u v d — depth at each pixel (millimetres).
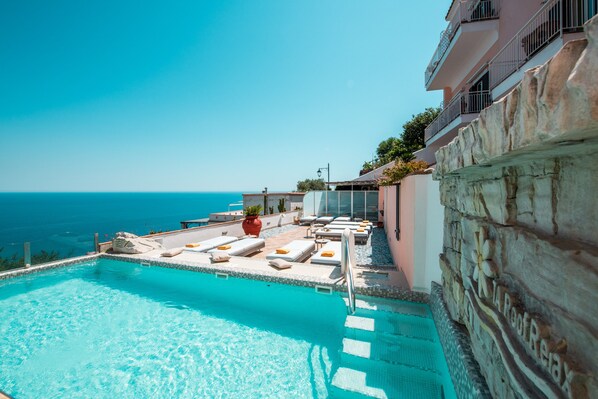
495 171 2164
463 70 12023
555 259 1377
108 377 4090
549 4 6574
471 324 2824
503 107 1435
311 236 13125
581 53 910
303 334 5137
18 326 5566
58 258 8969
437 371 3527
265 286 6648
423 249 5125
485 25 9469
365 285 5617
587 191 1232
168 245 10852
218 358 4469
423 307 5031
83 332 5324
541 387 1425
